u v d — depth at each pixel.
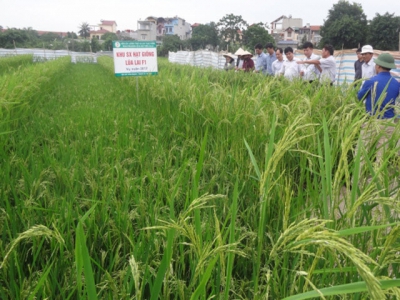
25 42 59.94
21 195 2.79
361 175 1.98
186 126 4.73
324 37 43.47
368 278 0.84
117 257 2.05
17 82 6.74
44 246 2.22
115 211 2.50
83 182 3.09
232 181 3.02
